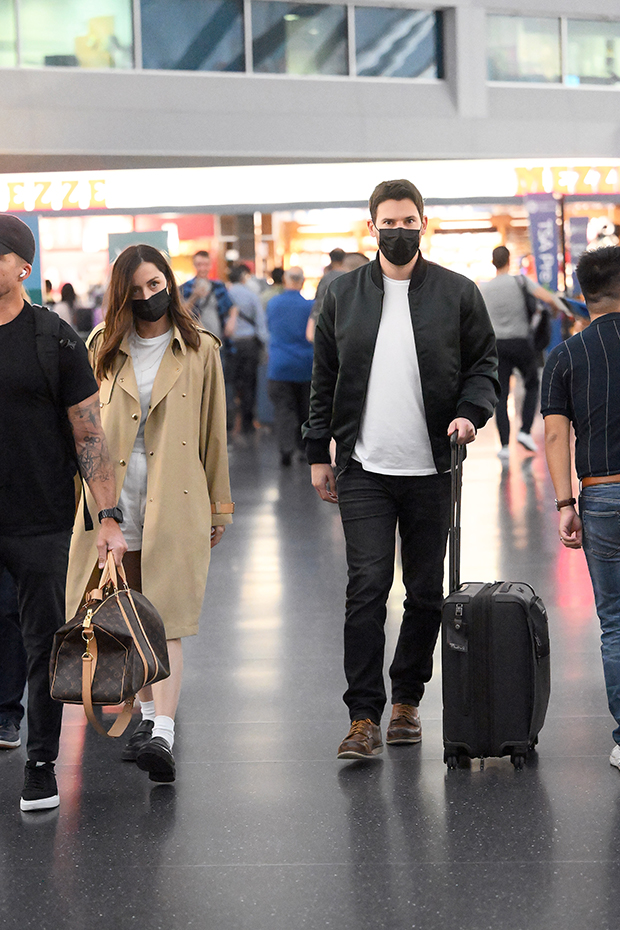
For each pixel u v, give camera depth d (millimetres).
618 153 39250
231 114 34688
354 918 4559
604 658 6105
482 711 6070
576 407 6098
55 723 5824
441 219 30359
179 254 30938
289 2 35438
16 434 5625
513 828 5371
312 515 14500
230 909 4672
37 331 5637
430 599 6621
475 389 6406
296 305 18969
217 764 6359
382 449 6445
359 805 5711
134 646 5621
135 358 6516
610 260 6082
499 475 16922
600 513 6023
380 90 36375
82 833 5480
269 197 23750
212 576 11227
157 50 34250
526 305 18562
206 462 6668
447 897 4715
